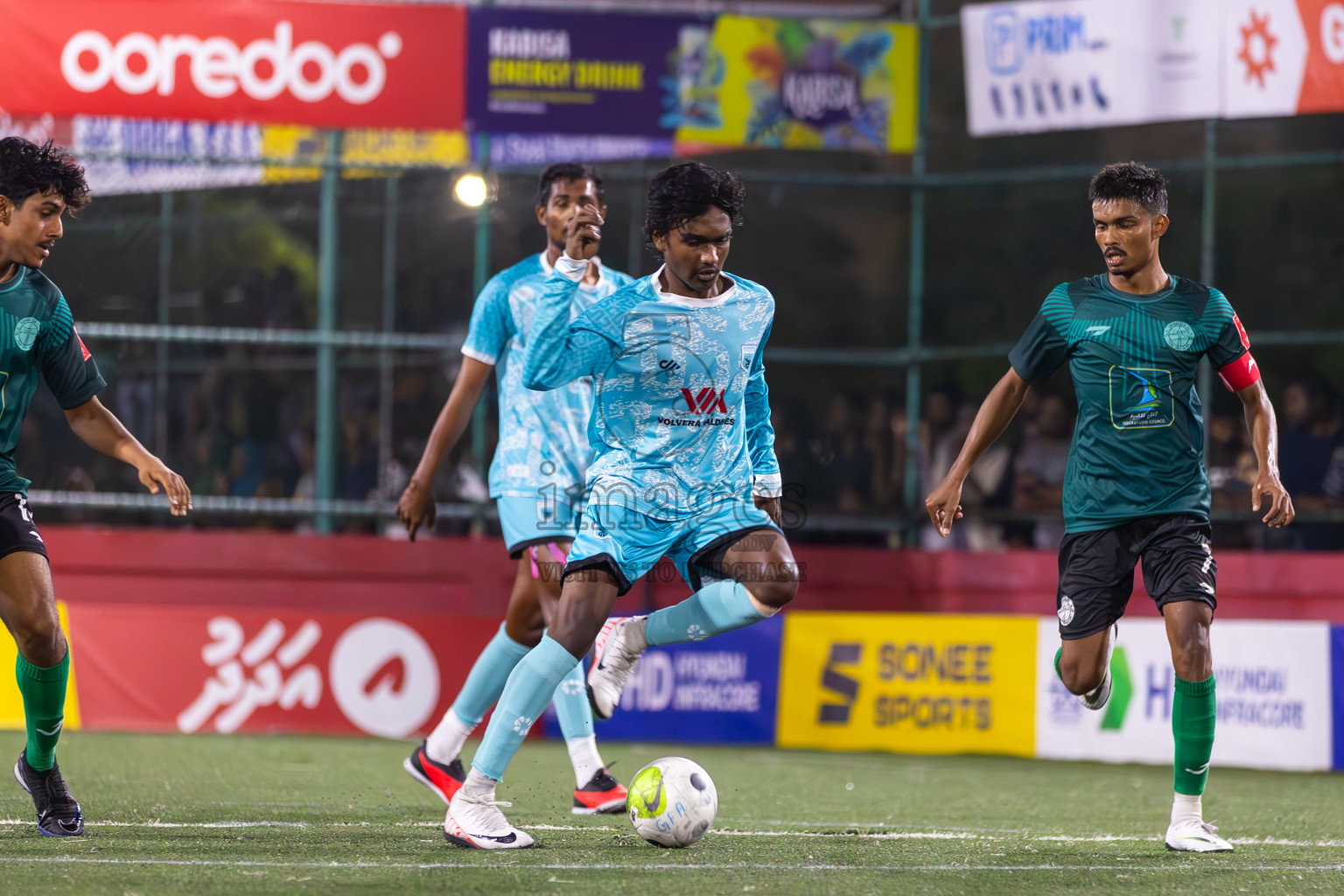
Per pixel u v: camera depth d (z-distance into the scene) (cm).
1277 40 3294
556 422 1756
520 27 3475
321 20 3434
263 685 3225
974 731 3172
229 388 3819
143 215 3722
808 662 3294
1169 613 1500
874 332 4050
